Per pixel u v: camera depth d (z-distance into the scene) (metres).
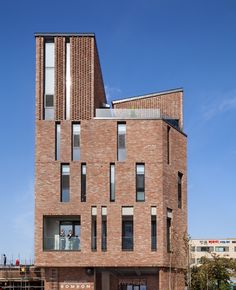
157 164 55.78
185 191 61.31
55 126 56.06
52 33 56.88
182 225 60.38
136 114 56.75
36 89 56.38
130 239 54.75
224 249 159.00
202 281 89.75
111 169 55.75
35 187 55.22
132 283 62.06
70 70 56.84
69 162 55.53
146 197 55.28
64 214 54.78
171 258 56.41
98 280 57.91
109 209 54.94
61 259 54.25
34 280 67.38
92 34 56.88
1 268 67.50
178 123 64.19
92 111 56.31
